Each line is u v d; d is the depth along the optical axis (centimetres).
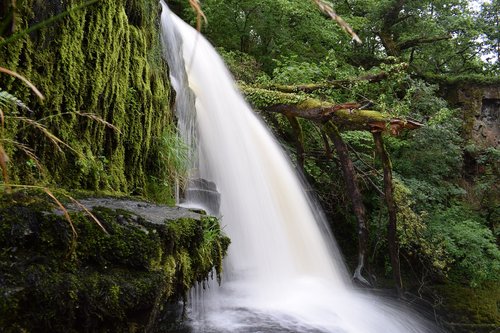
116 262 199
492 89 1397
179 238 241
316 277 645
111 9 362
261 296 477
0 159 147
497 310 841
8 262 165
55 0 297
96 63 341
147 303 196
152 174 425
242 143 691
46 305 163
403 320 656
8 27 257
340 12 1351
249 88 796
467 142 1338
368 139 938
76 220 194
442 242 915
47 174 286
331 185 921
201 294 378
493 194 1249
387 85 1004
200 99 658
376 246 871
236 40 1169
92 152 340
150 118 420
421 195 956
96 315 177
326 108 709
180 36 701
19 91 268
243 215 608
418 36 1400
